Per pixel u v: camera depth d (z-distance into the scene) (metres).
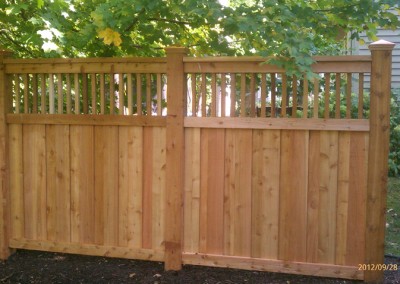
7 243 4.11
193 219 3.75
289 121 3.51
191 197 3.74
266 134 3.58
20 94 4.13
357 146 3.44
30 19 4.02
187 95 4.01
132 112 3.85
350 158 3.46
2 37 4.61
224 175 3.67
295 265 3.57
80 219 3.97
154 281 3.63
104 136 3.88
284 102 3.56
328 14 4.13
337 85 3.45
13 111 4.16
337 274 3.51
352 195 3.47
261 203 3.62
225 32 3.76
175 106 3.68
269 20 3.38
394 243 4.53
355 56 3.37
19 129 4.05
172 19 4.23
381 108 3.35
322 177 3.51
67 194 3.99
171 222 3.74
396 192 6.34
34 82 4.02
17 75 4.04
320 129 3.46
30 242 4.07
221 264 3.69
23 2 4.08
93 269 3.89
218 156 3.68
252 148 3.61
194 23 4.17
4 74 4.02
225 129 3.65
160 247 3.83
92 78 3.88
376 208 3.41
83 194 3.96
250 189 3.64
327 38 4.43
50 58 4.02
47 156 4.01
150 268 3.89
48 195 4.04
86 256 4.17
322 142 3.49
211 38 4.27
